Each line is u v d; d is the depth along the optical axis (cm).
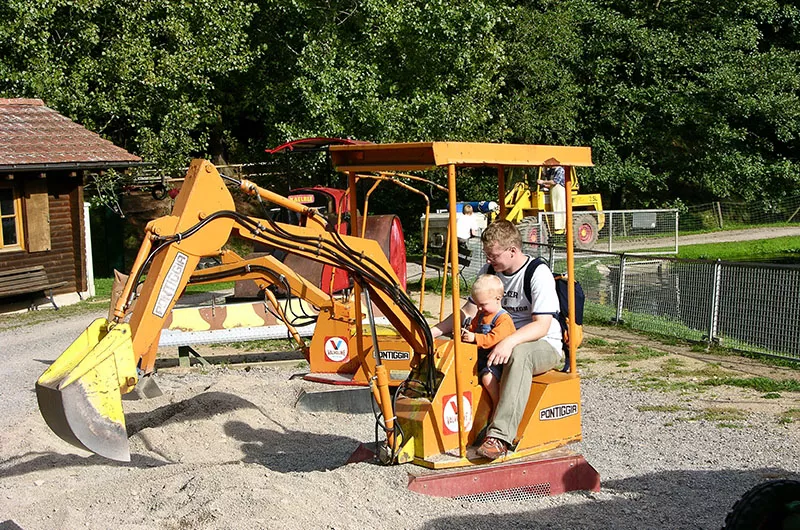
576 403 625
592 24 3553
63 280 2000
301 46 2691
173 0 2436
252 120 3222
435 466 574
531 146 591
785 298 1108
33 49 2186
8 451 738
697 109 3462
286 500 541
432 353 602
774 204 3659
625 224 2620
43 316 1805
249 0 2712
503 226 605
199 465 643
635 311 1407
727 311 1198
